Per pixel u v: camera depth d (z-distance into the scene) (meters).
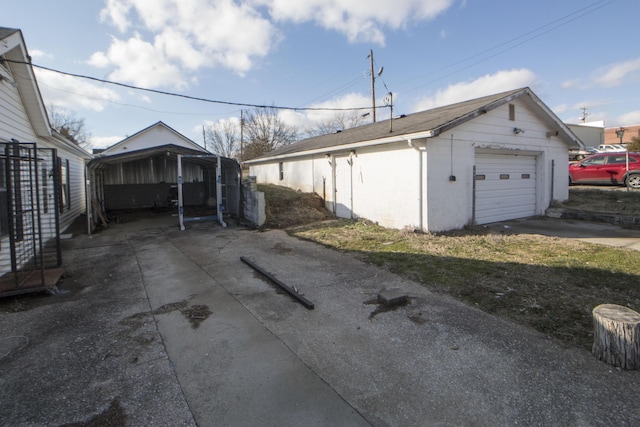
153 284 5.21
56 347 3.28
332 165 11.93
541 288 4.50
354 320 3.79
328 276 5.37
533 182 11.20
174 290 4.92
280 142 38.62
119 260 6.70
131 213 14.93
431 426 2.19
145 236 9.33
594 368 2.78
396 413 2.31
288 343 3.31
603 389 2.52
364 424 2.22
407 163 8.79
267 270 5.76
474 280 4.89
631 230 8.38
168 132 26.66
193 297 4.61
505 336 3.32
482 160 9.65
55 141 9.20
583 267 5.30
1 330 3.66
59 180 9.99
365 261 6.14
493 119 9.52
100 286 5.14
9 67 6.30
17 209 5.28
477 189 9.55
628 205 10.73
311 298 4.48
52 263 6.37
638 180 13.38
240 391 2.58
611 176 14.19
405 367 2.86
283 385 2.64
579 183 15.25
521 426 2.17
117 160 11.27
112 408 2.40
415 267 5.62
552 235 8.00
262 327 3.66
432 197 8.34
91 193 10.98
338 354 3.09
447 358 2.97
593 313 2.96
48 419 2.29
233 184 12.80
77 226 11.38
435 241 7.43
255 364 2.95
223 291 4.83
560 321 3.59
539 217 10.88
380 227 9.48
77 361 3.03
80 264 6.41
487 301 4.16
